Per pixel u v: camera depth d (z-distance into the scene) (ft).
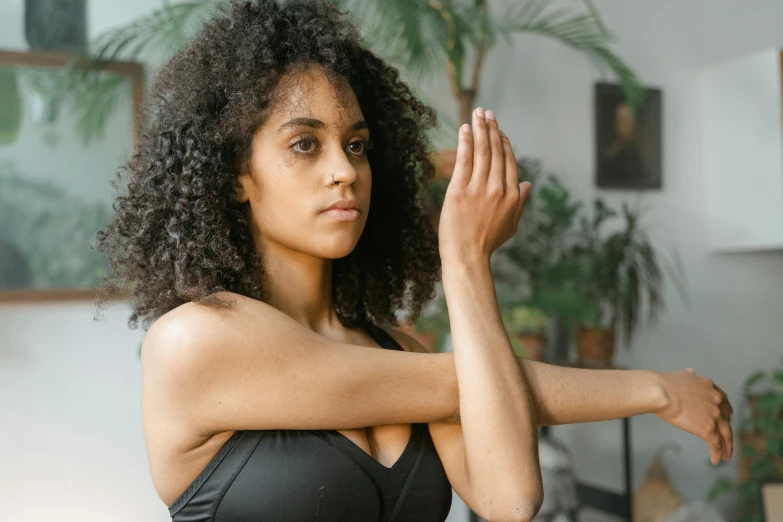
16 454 7.97
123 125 8.16
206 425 2.33
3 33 7.95
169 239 2.51
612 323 9.00
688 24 10.98
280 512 2.33
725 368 10.98
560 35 8.98
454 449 2.65
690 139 10.89
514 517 2.28
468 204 2.58
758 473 9.96
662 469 9.66
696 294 10.85
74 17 8.14
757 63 10.12
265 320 2.34
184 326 2.31
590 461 10.14
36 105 7.95
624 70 9.02
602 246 9.10
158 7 8.51
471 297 2.49
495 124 2.66
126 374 8.37
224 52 2.55
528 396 2.41
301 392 2.31
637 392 2.63
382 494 2.50
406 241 3.14
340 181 2.42
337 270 3.06
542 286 8.88
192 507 2.43
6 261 7.85
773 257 11.37
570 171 10.11
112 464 8.28
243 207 2.63
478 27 8.65
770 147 9.98
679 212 10.78
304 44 2.47
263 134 2.47
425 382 2.43
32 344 8.04
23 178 7.91
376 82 3.01
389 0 7.79
